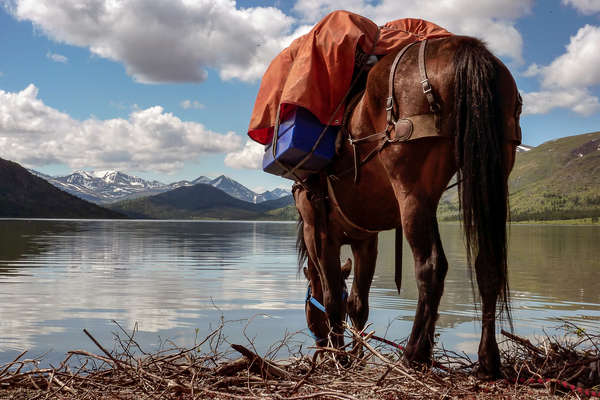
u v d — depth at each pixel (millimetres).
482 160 2500
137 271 13609
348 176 3285
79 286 10570
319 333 4391
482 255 2586
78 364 4789
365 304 4109
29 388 3316
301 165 3465
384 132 2889
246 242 30641
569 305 8344
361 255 4074
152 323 6906
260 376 3324
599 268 14875
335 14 3402
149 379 3328
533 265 15945
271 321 7035
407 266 14812
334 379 3174
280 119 3629
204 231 53812
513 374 3066
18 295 9305
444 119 2652
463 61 2604
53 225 65625
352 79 3363
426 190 2730
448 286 10680
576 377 2996
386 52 3307
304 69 3318
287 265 15523
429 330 2693
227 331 6402
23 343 5742
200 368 3498
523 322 6891
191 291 9938
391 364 2865
